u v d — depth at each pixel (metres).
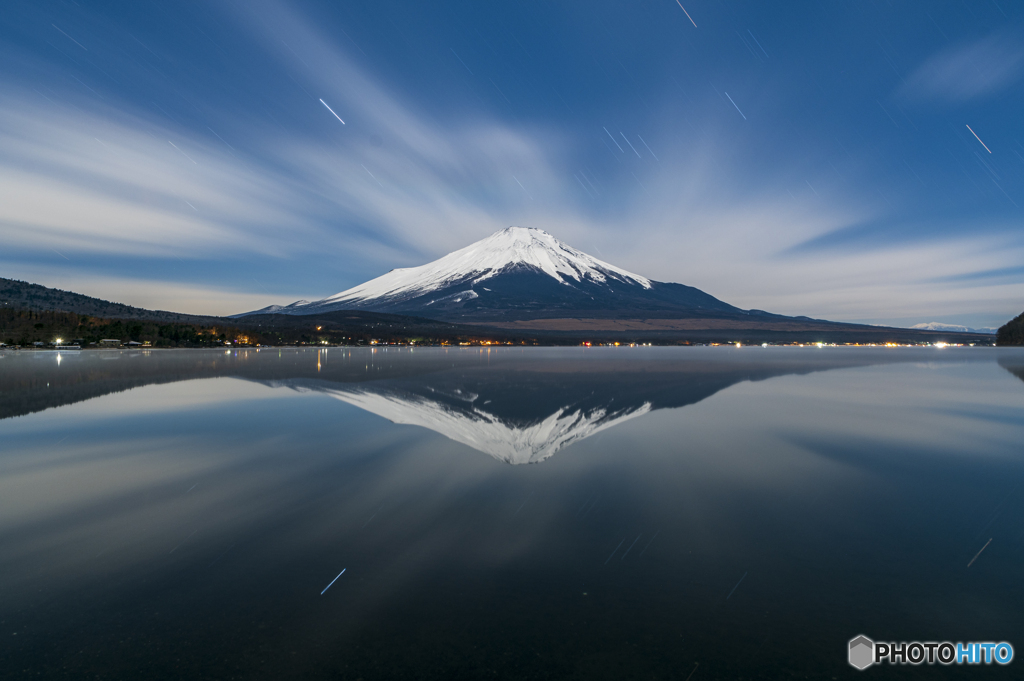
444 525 7.12
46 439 13.12
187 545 6.36
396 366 44.72
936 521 7.36
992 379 33.03
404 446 12.35
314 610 4.85
